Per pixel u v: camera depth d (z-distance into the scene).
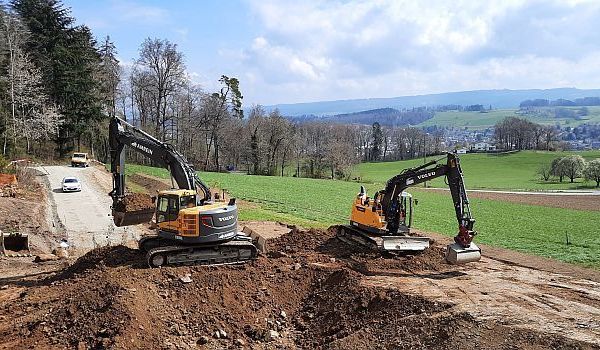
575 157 86.94
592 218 40.91
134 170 52.34
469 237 16.75
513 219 39.94
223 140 79.50
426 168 19.17
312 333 13.23
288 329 13.58
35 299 14.39
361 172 103.56
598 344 10.34
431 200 53.72
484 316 11.98
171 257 15.86
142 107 72.75
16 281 16.78
